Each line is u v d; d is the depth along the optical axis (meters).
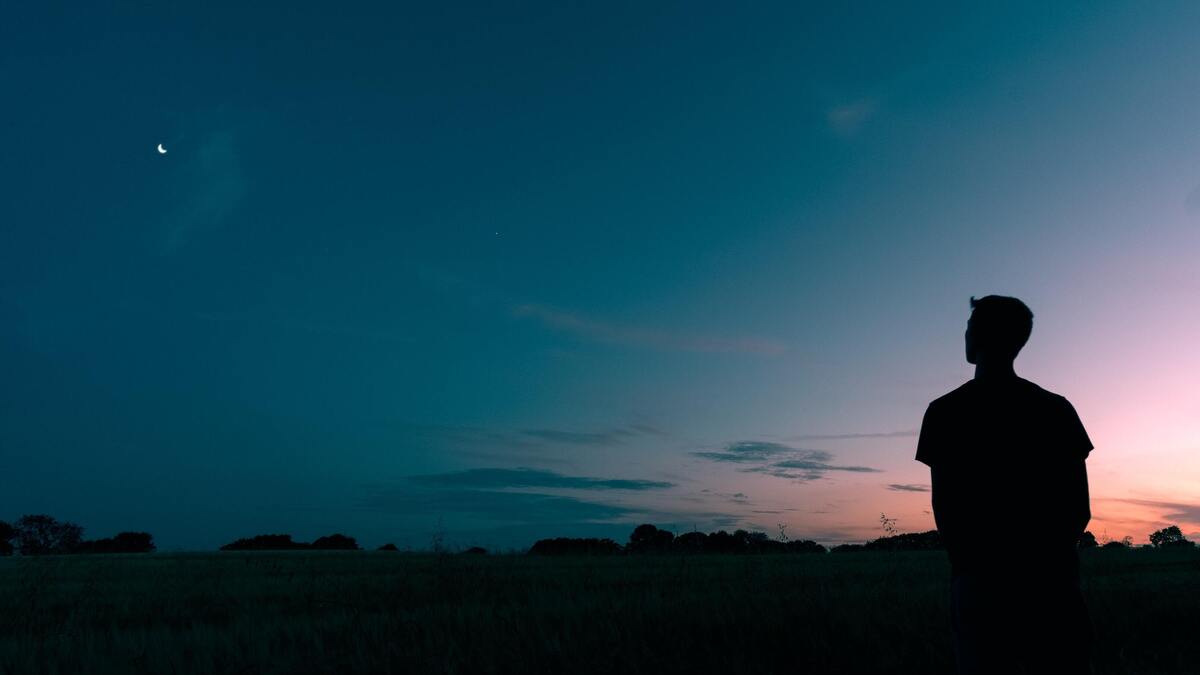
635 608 8.61
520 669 6.41
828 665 6.78
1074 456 3.06
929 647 7.07
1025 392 3.14
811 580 12.07
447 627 7.79
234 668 6.32
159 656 6.57
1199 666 6.69
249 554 31.53
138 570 18.53
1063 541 3.01
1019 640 2.95
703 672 6.54
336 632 7.87
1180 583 11.63
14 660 6.62
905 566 15.37
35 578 14.82
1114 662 6.82
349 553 32.59
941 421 3.21
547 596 10.23
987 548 3.01
